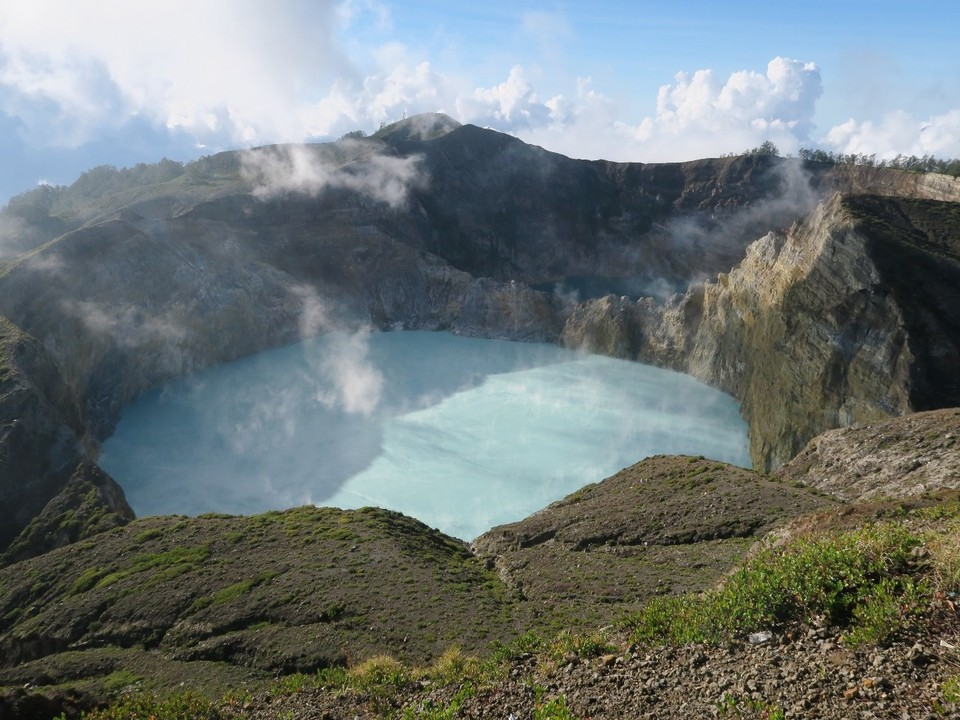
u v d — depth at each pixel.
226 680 31.53
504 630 31.77
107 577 49.56
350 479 99.69
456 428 119.56
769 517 42.84
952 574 11.98
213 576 45.41
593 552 43.47
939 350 72.31
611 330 160.50
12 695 18.94
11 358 89.19
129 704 18.58
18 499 74.50
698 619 14.88
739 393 118.00
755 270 113.06
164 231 161.88
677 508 47.53
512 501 92.19
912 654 10.83
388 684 18.47
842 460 53.03
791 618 13.45
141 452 109.25
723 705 11.55
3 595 52.00
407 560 44.38
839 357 82.50
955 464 42.28
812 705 10.67
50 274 123.19
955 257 83.25
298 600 39.47
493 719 14.20
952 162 186.00
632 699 13.03
